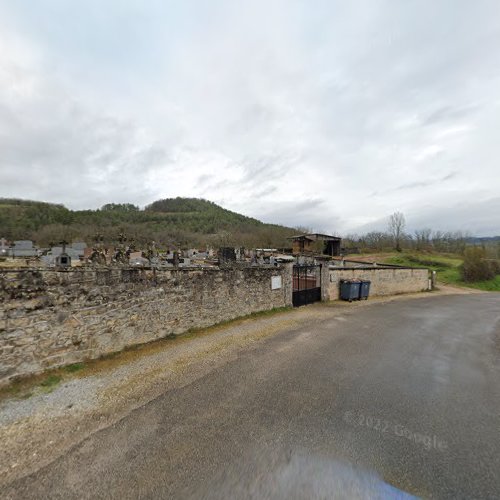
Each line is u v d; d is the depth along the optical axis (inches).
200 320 297.0
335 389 172.6
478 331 329.7
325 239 1183.6
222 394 164.4
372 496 95.7
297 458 113.2
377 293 614.5
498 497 95.5
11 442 121.2
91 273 208.5
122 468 107.5
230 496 94.9
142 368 198.8
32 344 179.0
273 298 397.7
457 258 1514.5
